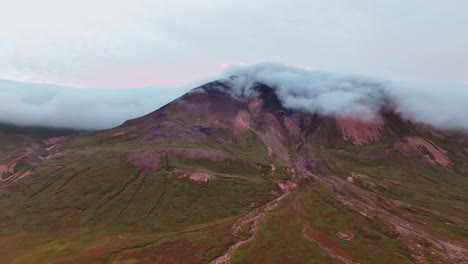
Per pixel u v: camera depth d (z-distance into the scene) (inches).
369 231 6806.1
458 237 6998.0
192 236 6702.8
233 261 5497.1
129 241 6540.4
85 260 5718.5
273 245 6082.7
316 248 5989.2
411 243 6387.8
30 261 5718.5
